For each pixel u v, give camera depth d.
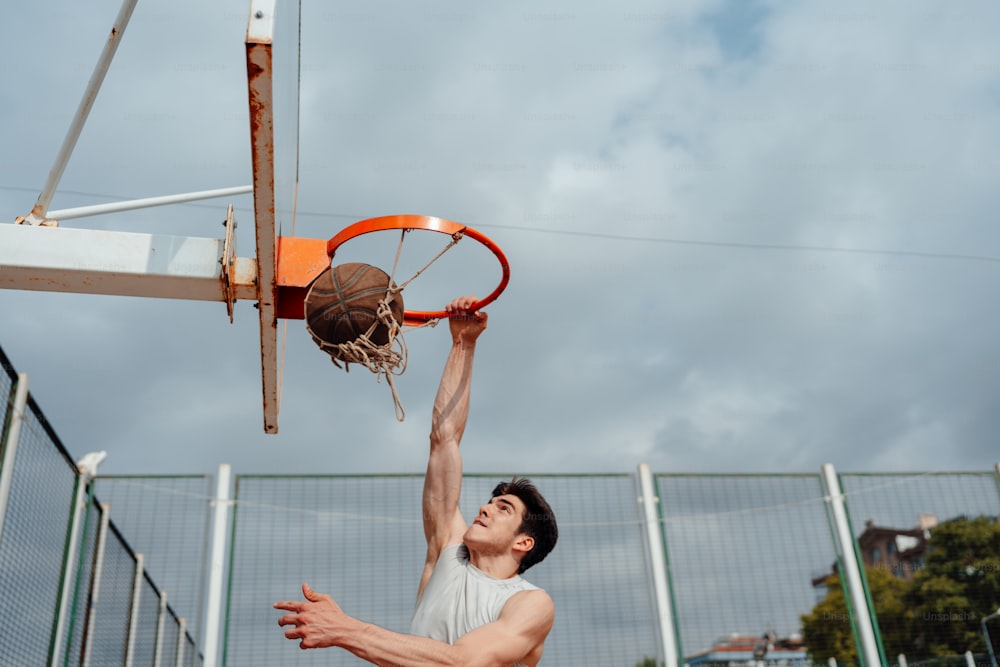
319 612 2.33
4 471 5.50
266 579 7.85
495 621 2.50
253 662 7.51
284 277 3.92
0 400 5.50
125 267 4.03
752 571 8.55
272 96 3.07
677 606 8.27
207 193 4.82
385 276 3.95
